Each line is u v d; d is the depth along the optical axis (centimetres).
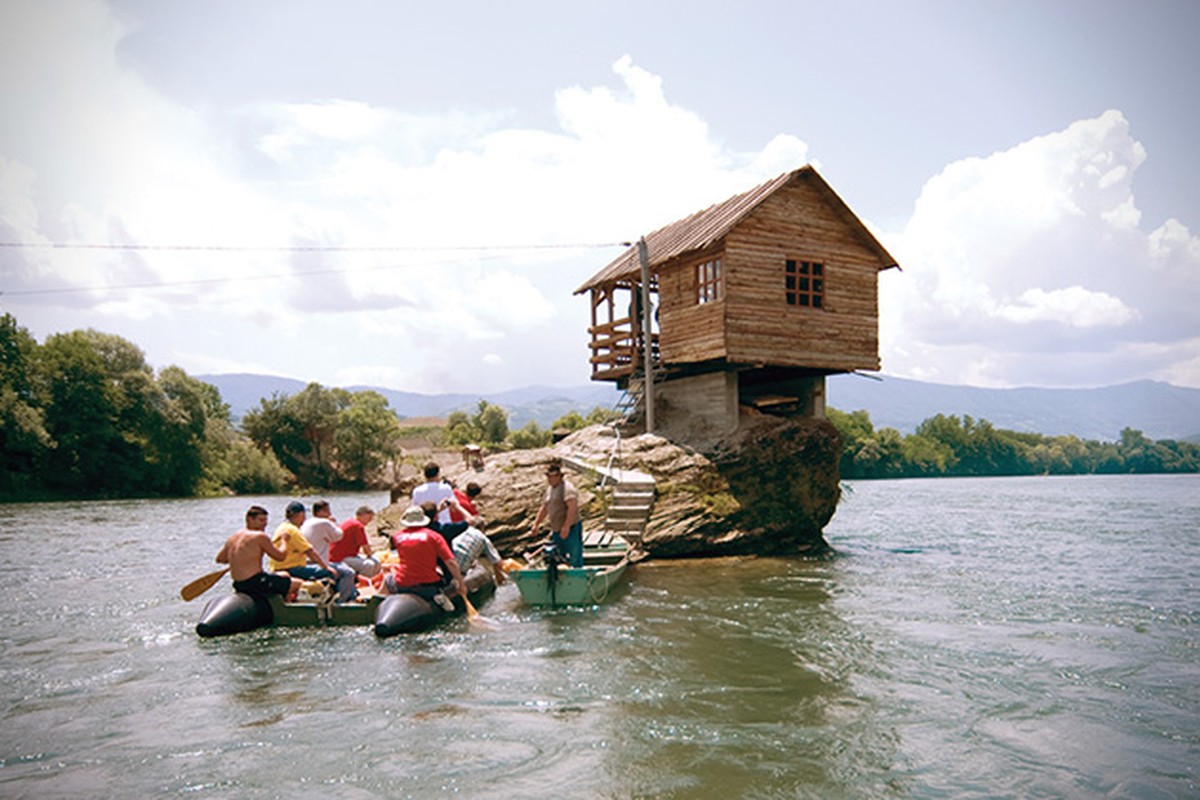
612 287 2569
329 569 1105
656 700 725
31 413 5334
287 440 9294
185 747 610
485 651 912
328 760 582
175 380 6856
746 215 1998
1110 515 3491
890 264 2245
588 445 2073
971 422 17900
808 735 636
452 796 519
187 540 2456
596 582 1200
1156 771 568
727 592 1332
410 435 13700
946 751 604
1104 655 896
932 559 1820
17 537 2556
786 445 1978
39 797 520
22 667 860
